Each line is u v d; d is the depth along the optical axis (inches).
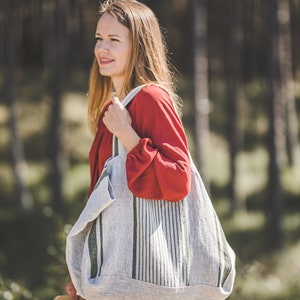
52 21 1935.3
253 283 767.1
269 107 1121.4
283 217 1146.0
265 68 2081.7
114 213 151.2
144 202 150.9
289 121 1496.1
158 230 151.3
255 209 1330.0
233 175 1262.3
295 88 1903.3
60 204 1205.1
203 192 156.3
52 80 1219.9
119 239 150.5
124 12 157.4
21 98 1705.2
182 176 148.5
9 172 1387.8
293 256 1080.8
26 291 366.6
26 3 2052.2
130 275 149.7
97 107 171.9
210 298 157.1
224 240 157.6
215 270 155.7
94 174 163.3
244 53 2080.5
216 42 2007.9
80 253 157.4
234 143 1266.0
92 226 153.5
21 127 1566.2
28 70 1987.0
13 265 962.7
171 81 163.3
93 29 2059.5
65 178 1384.1
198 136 1065.5
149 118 152.3
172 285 151.3
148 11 160.1
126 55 157.6
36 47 2052.2
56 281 430.0
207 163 1459.2
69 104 1653.5
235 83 1264.8
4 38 1213.7
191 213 155.5
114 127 151.3
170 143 150.7
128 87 158.1
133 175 148.2
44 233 1005.8
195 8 1058.7
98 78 171.0
